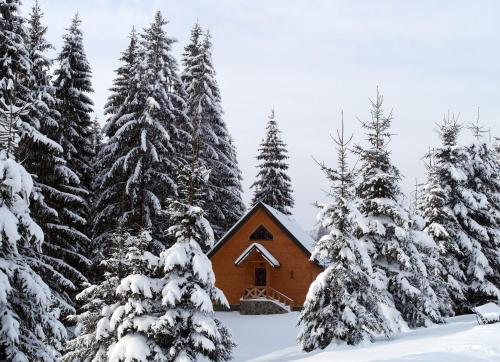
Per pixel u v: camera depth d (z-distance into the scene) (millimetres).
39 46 21688
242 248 37656
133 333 12734
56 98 24969
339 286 17141
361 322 16500
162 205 27000
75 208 24719
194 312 13188
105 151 27391
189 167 14883
